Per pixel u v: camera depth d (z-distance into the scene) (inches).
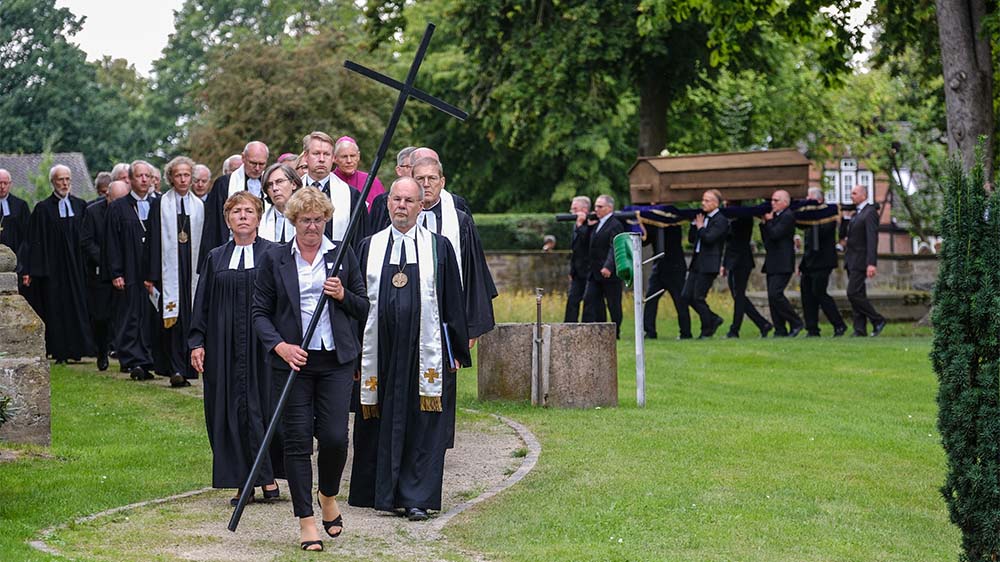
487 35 1317.7
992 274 331.9
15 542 343.6
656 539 369.7
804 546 368.2
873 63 1166.3
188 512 400.8
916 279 1363.2
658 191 978.1
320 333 363.6
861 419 568.1
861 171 2706.7
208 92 1755.7
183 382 654.5
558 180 2121.1
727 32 1087.6
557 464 462.9
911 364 749.9
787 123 1903.3
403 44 2129.7
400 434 396.2
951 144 956.6
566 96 1342.3
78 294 778.8
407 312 398.0
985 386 333.4
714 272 933.8
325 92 1704.0
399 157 491.8
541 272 1501.0
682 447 494.6
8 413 431.5
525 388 595.2
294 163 524.7
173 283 651.5
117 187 714.8
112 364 777.6
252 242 425.4
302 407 362.0
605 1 1290.6
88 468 459.8
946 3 951.0
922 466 476.7
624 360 776.3
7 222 783.7
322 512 374.9
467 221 451.2
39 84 3002.0
